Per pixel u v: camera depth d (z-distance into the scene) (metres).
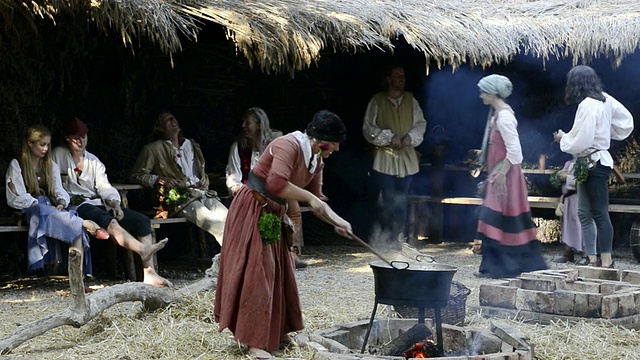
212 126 11.30
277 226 5.35
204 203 9.23
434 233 11.64
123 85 10.27
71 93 9.88
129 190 10.29
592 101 8.22
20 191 7.90
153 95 10.62
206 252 10.16
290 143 5.31
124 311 6.60
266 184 5.36
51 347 5.66
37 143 7.97
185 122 11.06
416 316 6.29
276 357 5.42
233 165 9.38
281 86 11.84
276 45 8.27
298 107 12.09
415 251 6.21
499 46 10.16
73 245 7.84
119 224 8.39
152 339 5.70
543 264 8.53
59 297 7.58
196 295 6.53
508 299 6.58
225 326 5.36
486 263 8.69
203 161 9.55
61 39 9.55
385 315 6.55
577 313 6.29
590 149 8.27
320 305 7.12
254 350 5.34
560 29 10.48
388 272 5.31
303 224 11.74
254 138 9.37
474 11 10.86
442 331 5.67
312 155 5.38
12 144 9.34
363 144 12.34
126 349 5.54
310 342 5.30
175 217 9.12
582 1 11.51
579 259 9.99
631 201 11.32
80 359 5.38
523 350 5.18
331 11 9.12
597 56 10.41
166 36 7.55
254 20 8.30
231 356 5.45
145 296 6.21
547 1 11.62
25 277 8.85
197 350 5.57
